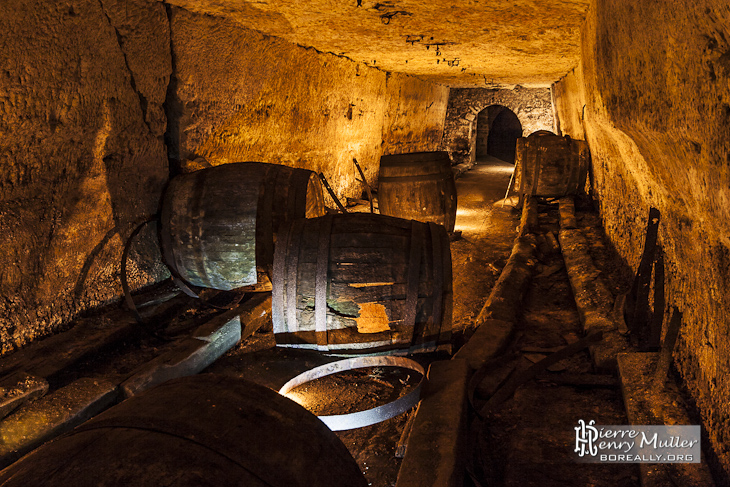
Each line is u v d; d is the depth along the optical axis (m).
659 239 3.37
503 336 3.71
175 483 1.38
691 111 1.80
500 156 21.20
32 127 3.39
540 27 5.73
